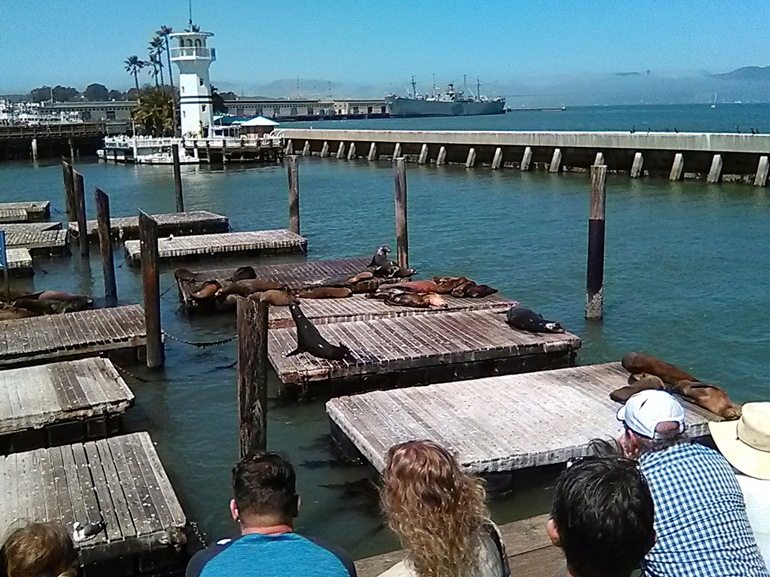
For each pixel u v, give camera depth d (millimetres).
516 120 162625
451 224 26109
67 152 64625
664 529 3182
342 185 38969
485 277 18344
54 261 21844
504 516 7617
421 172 43938
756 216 24953
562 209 28438
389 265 16906
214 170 49188
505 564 2893
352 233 25453
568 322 14523
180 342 13781
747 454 3996
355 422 8672
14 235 23094
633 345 13148
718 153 33281
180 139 53844
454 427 8453
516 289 17141
